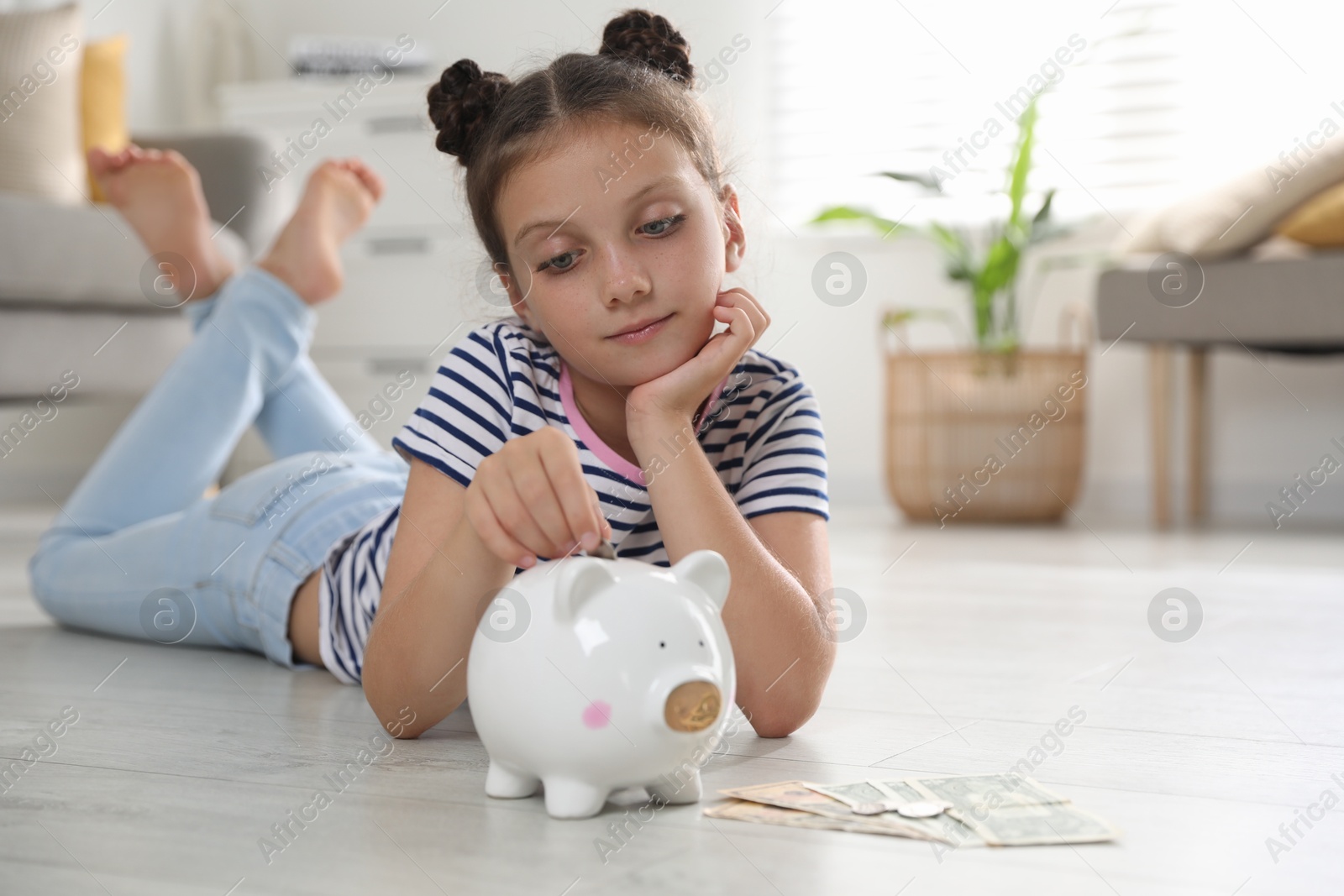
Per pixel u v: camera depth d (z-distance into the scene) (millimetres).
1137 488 2834
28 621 1388
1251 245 2346
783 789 654
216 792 673
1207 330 2359
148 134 2760
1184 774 703
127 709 911
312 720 868
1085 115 2965
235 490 1179
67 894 517
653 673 606
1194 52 2891
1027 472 2641
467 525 714
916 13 3064
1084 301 2912
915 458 2693
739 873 533
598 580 620
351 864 551
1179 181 2912
